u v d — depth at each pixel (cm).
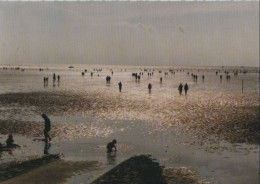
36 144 1608
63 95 3900
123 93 4397
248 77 10706
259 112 2803
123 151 1526
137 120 2350
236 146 1642
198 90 5188
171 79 8788
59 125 2094
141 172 1229
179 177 1193
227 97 4094
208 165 1337
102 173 1203
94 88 5134
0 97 3444
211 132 1958
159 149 1568
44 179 1120
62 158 1380
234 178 1195
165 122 2280
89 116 2484
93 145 1625
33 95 3759
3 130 1895
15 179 1106
